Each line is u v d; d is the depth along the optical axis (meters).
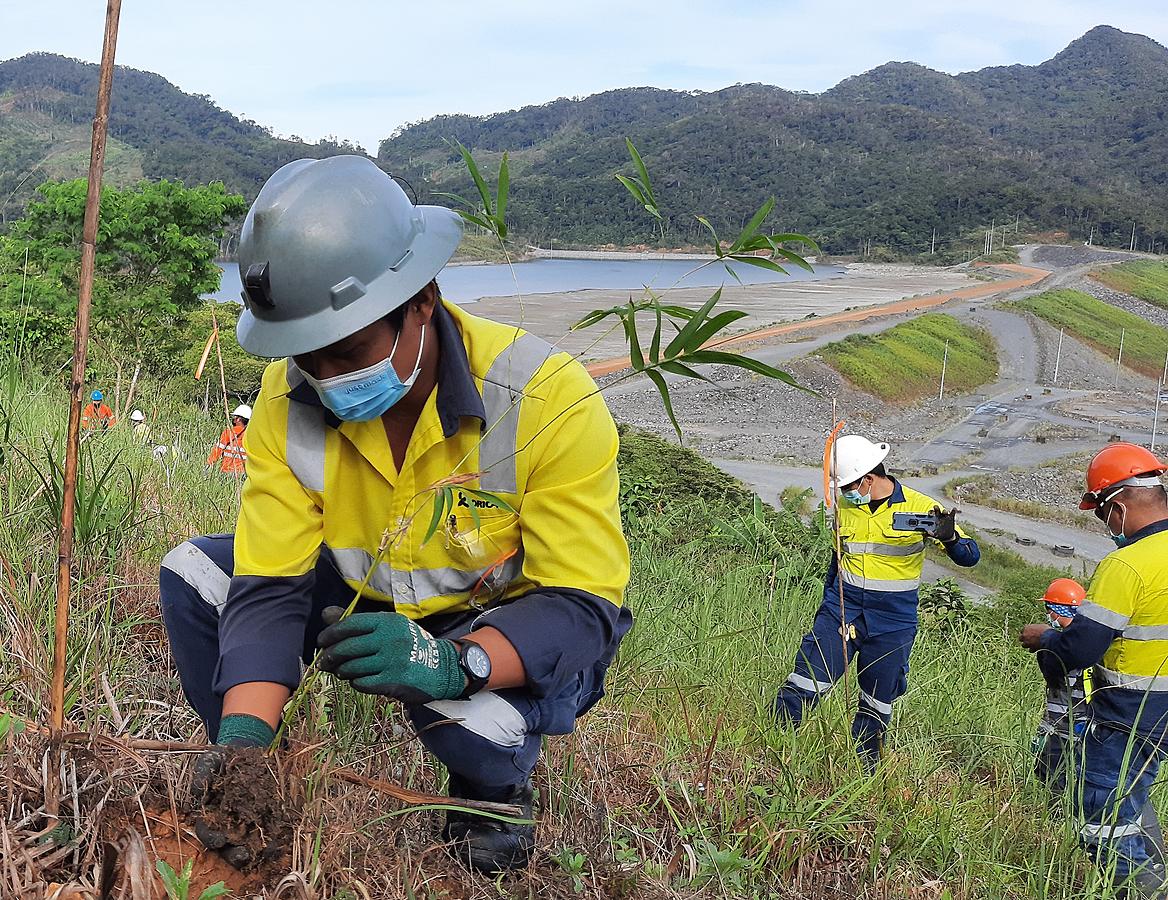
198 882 1.42
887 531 4.10
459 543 1.75
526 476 1.73
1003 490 53.28
